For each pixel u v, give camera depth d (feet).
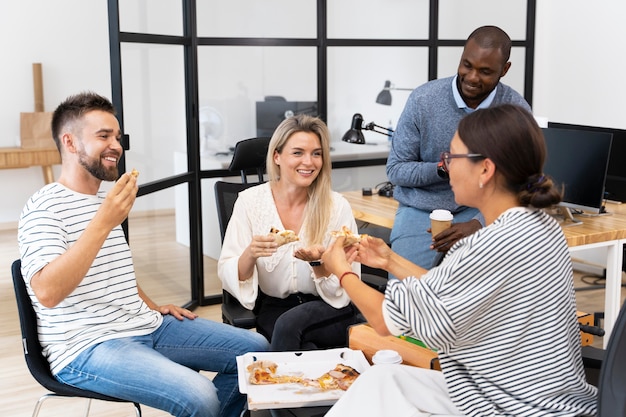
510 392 5.65
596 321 10.34
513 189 5.68
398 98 16.49
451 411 6.16
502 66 9.85
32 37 21.43
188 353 8.34
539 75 18.49
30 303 7.66
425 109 10.41
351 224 9.48
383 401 6.20
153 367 7.43
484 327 5.60
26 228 7.46
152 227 13.94
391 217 12.07
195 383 7.38
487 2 17.24
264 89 15.15
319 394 6.87
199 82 14.47
